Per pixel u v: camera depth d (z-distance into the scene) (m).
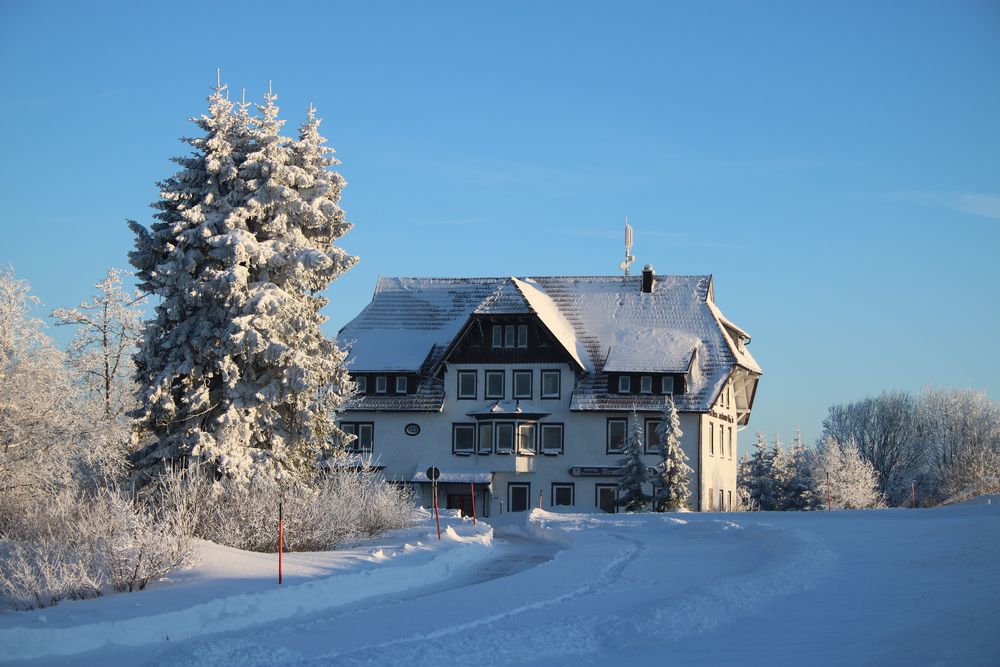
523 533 44.78
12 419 30.86
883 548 26.64
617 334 71.25
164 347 35.53
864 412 112.00
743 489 92.00
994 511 37.12
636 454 63.56
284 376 35.81
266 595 20.44
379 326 73.69
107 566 22.84
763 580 20.45
